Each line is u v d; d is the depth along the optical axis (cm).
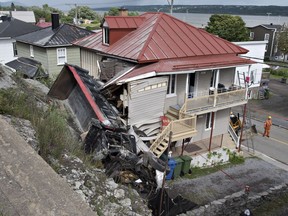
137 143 1196
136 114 1486
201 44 1764
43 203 449
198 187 1547
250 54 3350
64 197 470
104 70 1623
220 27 5550
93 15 10919
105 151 931
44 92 1383
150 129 1568
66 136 806
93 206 579
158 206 1006
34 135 697
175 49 1631
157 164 1039
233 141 2055
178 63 1543
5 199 443
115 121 1247
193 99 1631
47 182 492
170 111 1652
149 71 1432
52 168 579
